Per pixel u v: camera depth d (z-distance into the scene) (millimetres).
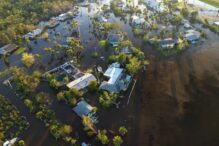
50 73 167750
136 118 131375
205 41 199875
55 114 135625
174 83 154250
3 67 179875
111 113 134875
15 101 146625
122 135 122000
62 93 144750
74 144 117500
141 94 146625
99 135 118688
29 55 180375
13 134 125438
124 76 159625
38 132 125875
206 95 144250
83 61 179625
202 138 119750
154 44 194000
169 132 123062
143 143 117875
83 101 140625
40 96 144625
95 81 150375
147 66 170875
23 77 160250
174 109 135875
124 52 182625
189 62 174000
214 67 167625
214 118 130000
